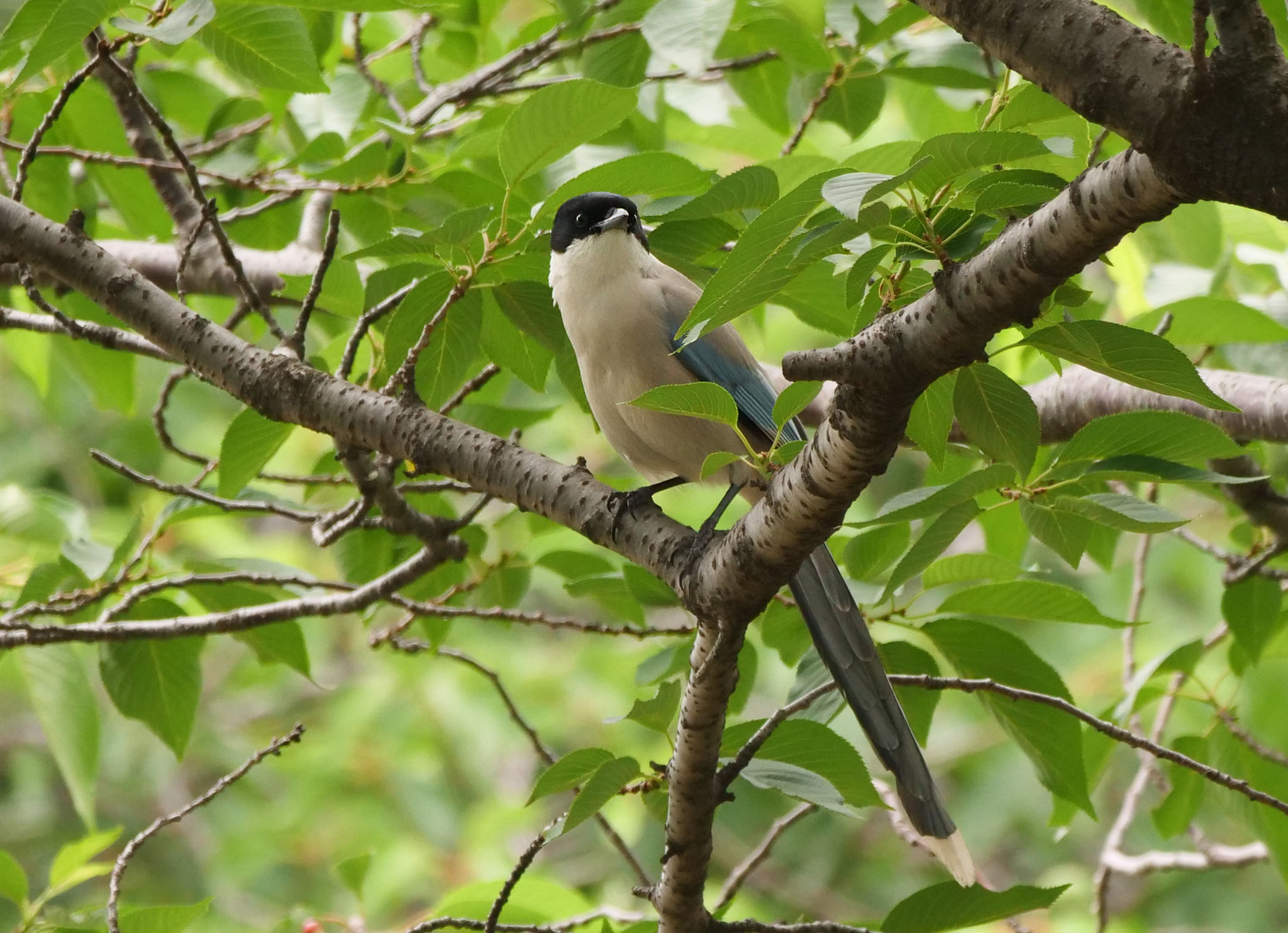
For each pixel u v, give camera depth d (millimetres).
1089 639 15734
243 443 7320
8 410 17453
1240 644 8164
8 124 9383
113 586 8141
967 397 5371
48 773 16828
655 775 5863
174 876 16266
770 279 4449
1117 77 3789
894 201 4926
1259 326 7789
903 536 7398
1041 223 4000
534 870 15141
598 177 6312
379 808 15742
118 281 6863
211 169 10133
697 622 5480
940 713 16500
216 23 6996
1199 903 15789
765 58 9844
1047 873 16219
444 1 6914
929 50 9055
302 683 17938
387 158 8211
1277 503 8414
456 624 16469
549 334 7480
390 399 6523
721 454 5227
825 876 16234
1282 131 3461
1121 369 4391
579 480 6195
